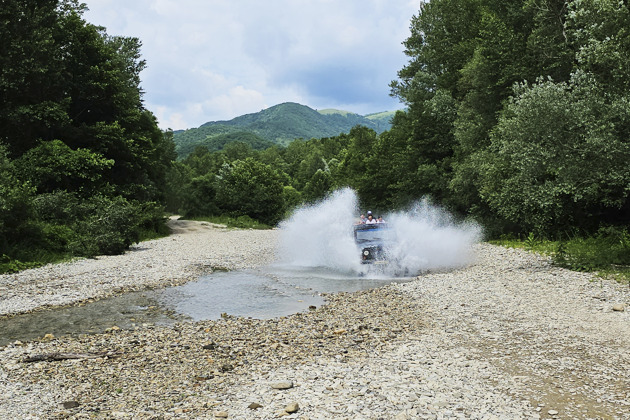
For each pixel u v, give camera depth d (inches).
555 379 215.9
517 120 560.7
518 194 757.9
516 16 1031.0
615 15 526.3
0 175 748.0
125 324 358.0
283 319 358.0
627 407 183.8
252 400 198.7
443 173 1318.9
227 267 681.6
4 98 1034.1
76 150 1085.8
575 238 748.0
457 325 323.0
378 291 466.6
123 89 1443.2
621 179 508.4
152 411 190.4
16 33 1041.5
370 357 256.7
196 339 304.7
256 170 2647.6
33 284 521.0
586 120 510.3
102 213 877.2
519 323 319.9
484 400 192.9
